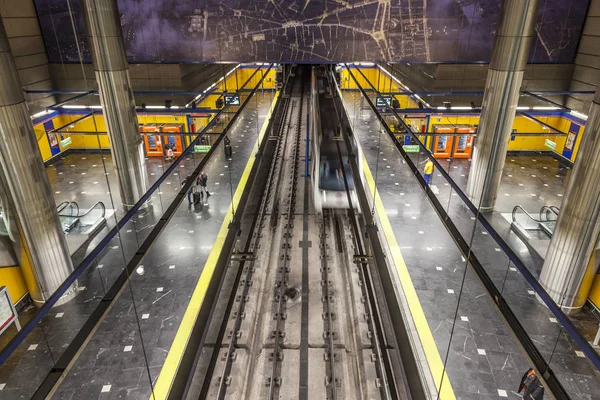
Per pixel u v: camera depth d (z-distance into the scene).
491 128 12.37
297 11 12.46
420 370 7.40
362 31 12.61
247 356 7.73
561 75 16.80
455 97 17.06
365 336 8.03
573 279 8.80
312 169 13.54
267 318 8.71
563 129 17.84
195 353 4.35
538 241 11.35
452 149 17.67
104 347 8.01
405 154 7.24
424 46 12.85
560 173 16.91
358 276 9.72
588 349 3.40
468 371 7.47
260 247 11.03
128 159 12.94
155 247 11.23
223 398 6.92
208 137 19.86
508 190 15.16
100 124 18.66
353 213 11.64
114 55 11.86
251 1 12.49
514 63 11.48
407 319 8.61
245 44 12.91
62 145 18.52
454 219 12.79
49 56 16.66
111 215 13.12
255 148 18.83
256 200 13.73
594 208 8.19
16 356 7.92
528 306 9.17
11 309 8.23
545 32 16.19
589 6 15.54
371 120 23.33
